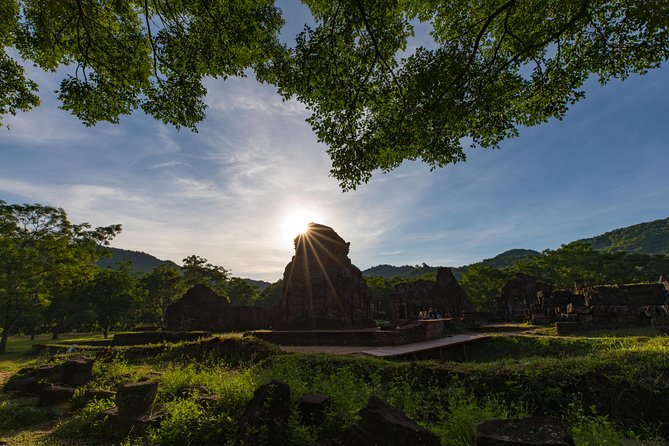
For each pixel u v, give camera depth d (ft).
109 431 18.74
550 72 24.47
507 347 55.06
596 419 17.43
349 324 75.72
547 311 82.23
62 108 28.04
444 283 130.72
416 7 25.55
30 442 18.07
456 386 23.13
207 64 27.04
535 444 10.05
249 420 14.94
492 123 26.48
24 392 28.89
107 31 26.66
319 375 26.35
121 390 19.34
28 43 26.76
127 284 134.21
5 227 90.27
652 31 19.51
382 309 160.86
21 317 94.53
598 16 21.80
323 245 82.12
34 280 88.69
